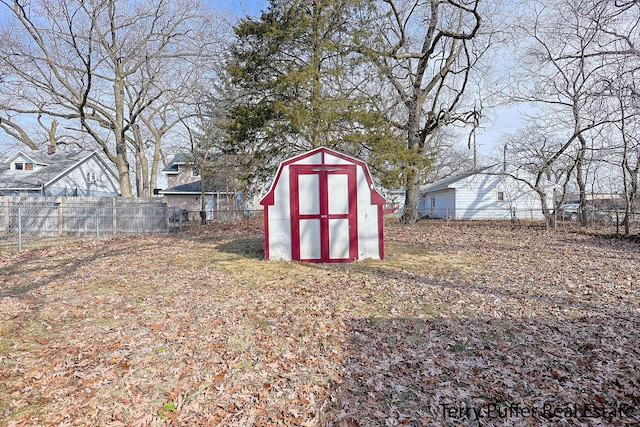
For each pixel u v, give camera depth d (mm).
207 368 3875
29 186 25984
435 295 6320
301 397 3328
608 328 4688
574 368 3723
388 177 12438
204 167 22344
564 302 5793
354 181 9930
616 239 13242
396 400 3262
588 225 18422
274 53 13141
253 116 13039
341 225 9875
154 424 2975
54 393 3418
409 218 21297
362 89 15594
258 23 13375
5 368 3855
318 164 9859
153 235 16906
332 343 4430
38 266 9078
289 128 12398
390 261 9617
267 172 14070
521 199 27062
